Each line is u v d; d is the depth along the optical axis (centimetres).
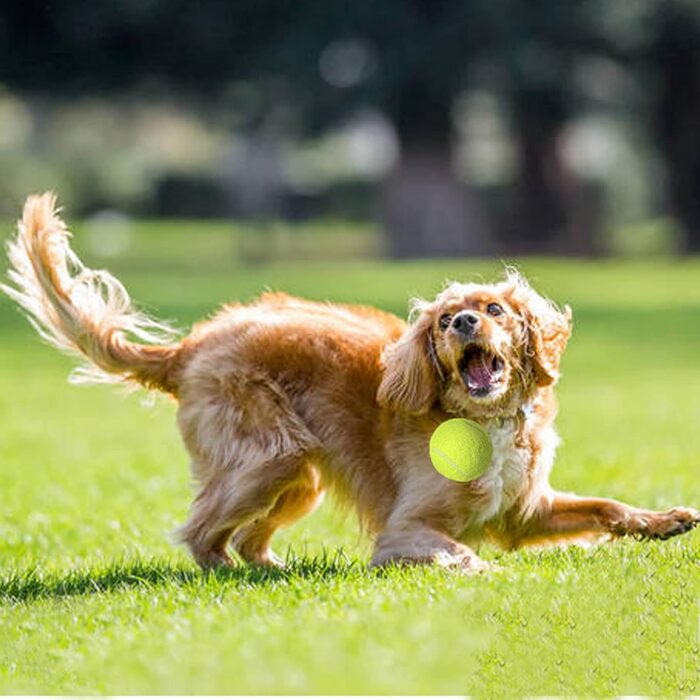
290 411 1039
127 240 6356
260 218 6506
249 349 1052
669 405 2059
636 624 833
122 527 1222
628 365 2648
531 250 5516
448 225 5325
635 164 7025
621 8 4888
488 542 1048
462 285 1032
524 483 1014
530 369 1020
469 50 4812
